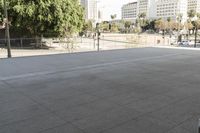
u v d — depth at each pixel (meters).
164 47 20.47
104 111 4.95
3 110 5.01
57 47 31.52
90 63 10.98
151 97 5.88
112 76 8.23
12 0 30.72
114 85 7.01
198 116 4.68
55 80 7.62
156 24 110.56
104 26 104.06
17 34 33.88
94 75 8.38
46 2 30.53
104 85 7.00
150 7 154.38
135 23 133.38
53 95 6.02
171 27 99.31
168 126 4.25
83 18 36.91
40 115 4.74
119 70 9.32
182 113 4.84
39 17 30.55
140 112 4.89
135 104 5.37
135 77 8.09
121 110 5.00
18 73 8.65
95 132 4.03
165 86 6.92
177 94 6.13
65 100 5.64
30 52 25.22
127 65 10.49
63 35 31.08
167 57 13.25
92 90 6.47
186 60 12.12
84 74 8.53
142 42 32.62
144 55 14.08
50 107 5.18
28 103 5.43
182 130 4.09
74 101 5.57
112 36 58.50
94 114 4.79
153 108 5.12
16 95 6.02
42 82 7.36
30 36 33.62
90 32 62.12
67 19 31.73
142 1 161.50
